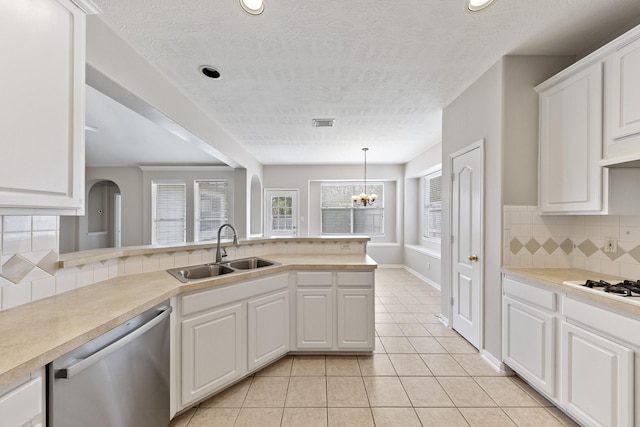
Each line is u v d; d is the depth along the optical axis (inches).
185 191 259.8
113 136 189.6
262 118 145.8
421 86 109.2
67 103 45.9
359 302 98.2
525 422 68.5
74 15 46.6
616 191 67.4
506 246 89.0
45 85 42.5
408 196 272.1
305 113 138.7
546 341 71.2
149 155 227.1
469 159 108.7
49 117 43.1
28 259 54.4
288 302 97.7
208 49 84.6
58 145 44.5
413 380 86.0
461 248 115.5
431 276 211.6
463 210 113.5
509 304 85.5
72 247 261.0
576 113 74.6
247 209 226.5
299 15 70.4
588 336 59.8
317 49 85.2
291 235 284.8
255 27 74.9
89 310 50.6
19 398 32.9
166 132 185.2
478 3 67.1
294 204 285.0
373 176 278.7
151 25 73.5
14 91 38.5
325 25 74.3
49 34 43.0
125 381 50.3
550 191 83.4
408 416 70.6
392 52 86.7
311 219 291.3
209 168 252.1
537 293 74.0
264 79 103.3
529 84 89.2
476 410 72.8
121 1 65.1
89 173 256.7
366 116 143.3
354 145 204.8
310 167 281.7
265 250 121.0
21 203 39.6
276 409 73.0
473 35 79.1
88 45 67.2
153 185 258.7
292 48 84.6
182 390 68.3
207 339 73.4
